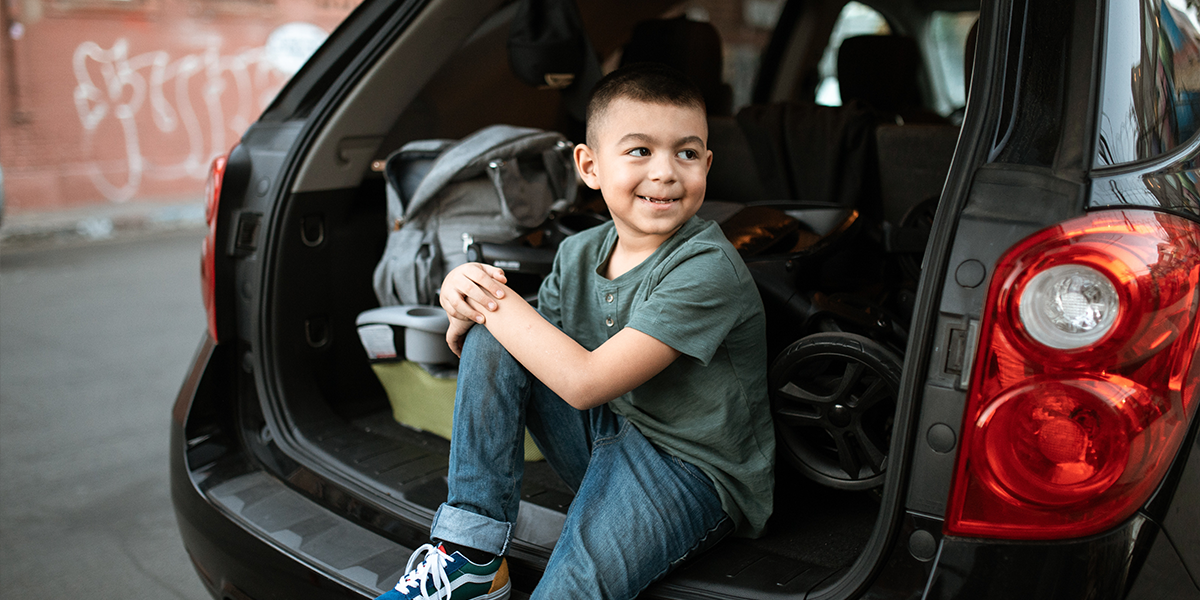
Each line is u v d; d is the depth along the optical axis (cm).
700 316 116
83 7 880
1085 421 88
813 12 317
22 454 281
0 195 693
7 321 452
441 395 174
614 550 113
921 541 96
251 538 139
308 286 181
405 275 182
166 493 255
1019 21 100
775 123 228
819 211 171
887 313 151
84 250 691
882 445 138
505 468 122
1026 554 91
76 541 227
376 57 179
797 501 148
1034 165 93
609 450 125
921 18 323
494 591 119
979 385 91
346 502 144
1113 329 86
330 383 189
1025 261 88
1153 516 91
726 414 123
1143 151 99
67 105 887
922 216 194
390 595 114
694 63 264
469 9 188
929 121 280
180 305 490
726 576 116
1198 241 93
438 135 239
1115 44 98
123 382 353
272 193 174
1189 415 91
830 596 103
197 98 980
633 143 117
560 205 188
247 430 171
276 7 1023
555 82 224
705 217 166
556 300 137
